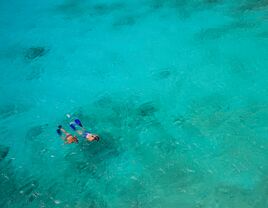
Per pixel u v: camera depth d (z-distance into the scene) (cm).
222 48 1473
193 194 884
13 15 2331
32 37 1961
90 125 1192
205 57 1441
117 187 948
